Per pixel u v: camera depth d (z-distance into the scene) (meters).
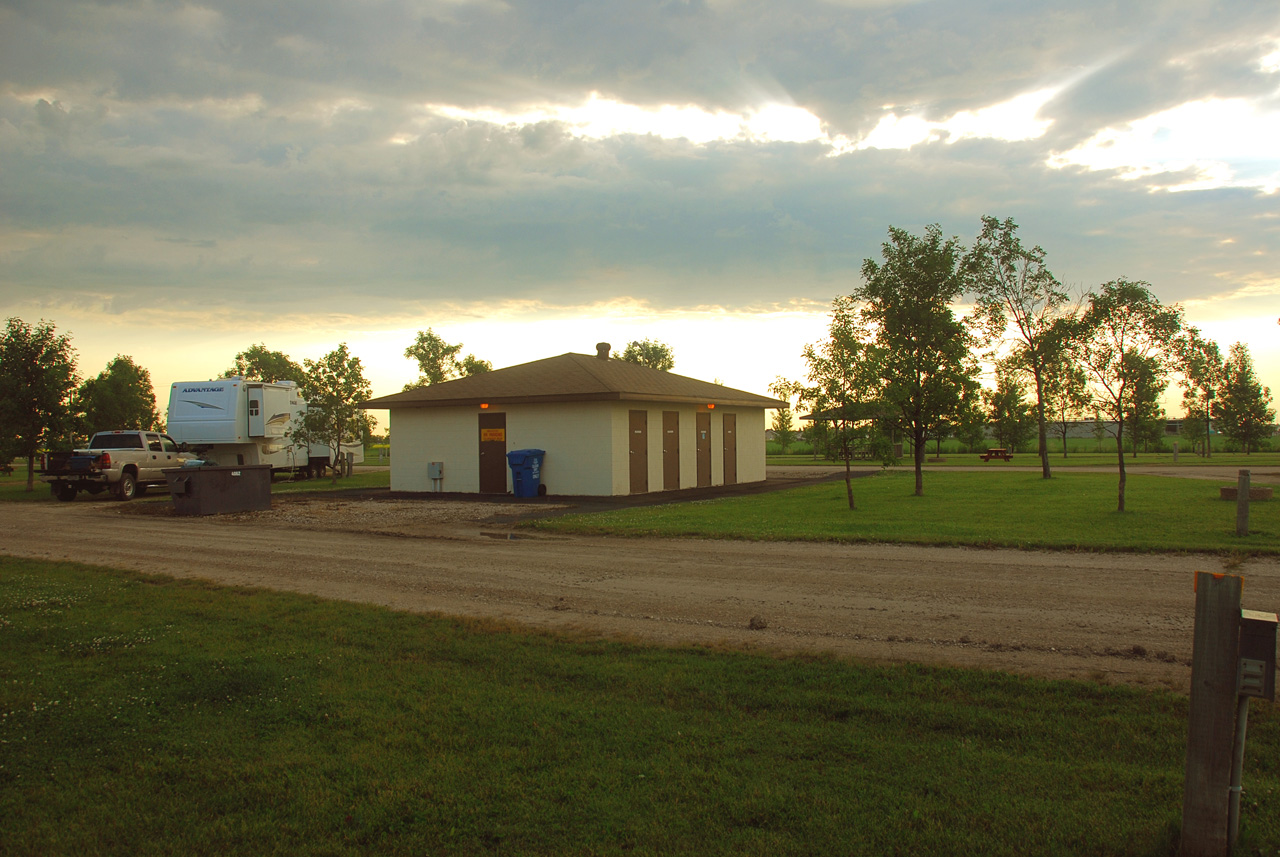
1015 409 47.72
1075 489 20.66
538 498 21.61
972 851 3.42
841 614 7.65
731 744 4.62
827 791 4.00
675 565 10.56
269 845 3.69
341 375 29.30
